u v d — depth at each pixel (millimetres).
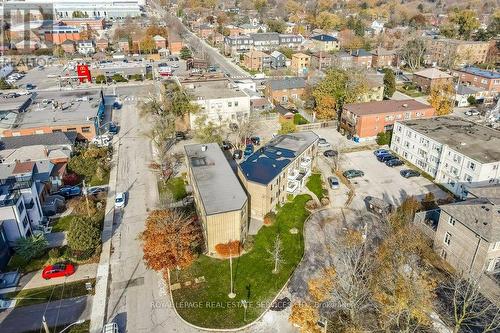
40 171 58094
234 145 75062
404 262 39750
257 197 50750
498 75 104375
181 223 42250
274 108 94562
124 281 41562
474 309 36875
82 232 43750
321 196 57469
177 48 162750
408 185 61188
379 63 136500
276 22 197500
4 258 43031
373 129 76750
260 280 41469
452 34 161875
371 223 51062
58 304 38531
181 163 67375
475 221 40250
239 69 137625
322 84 87500
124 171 64812
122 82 121312
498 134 64562
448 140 61875
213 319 36875
